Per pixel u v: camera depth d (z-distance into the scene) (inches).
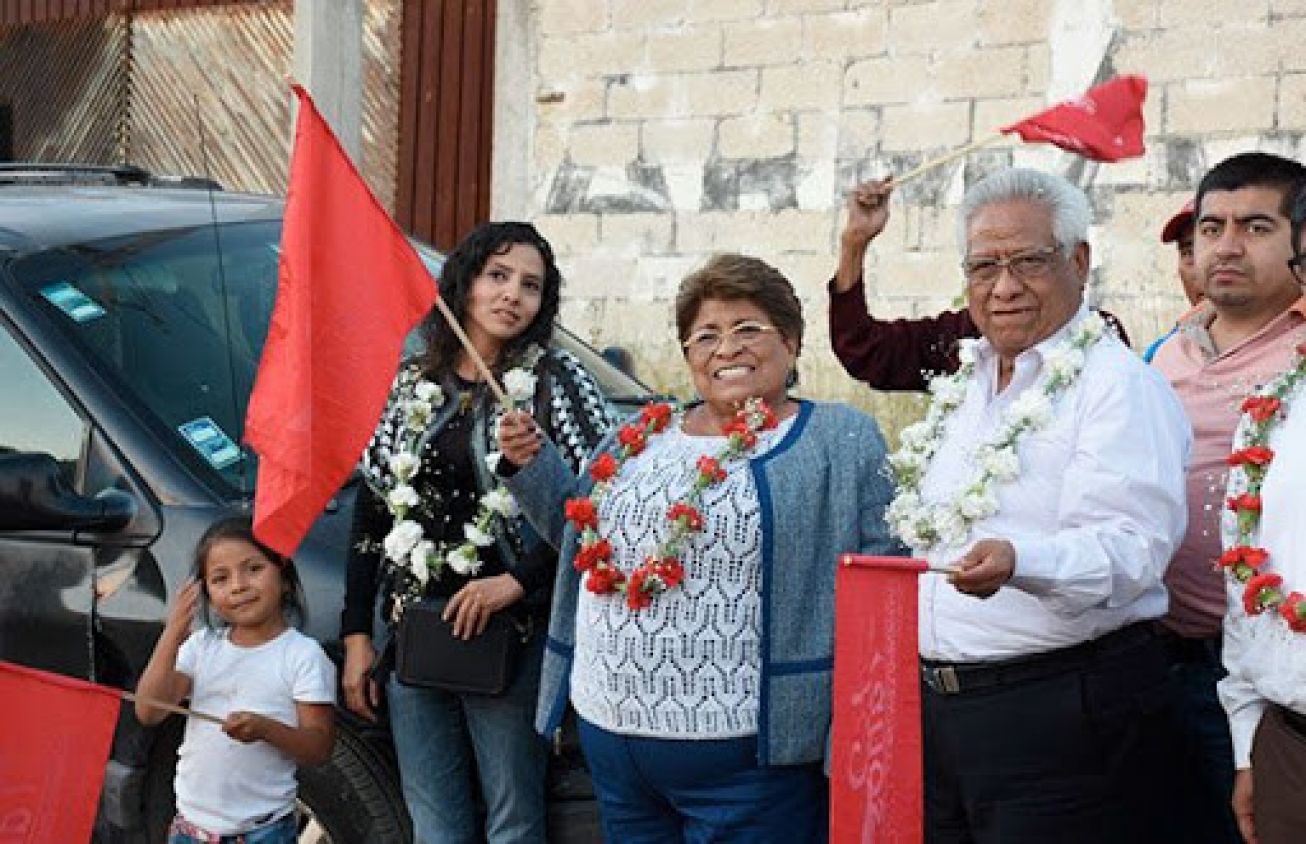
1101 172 373.4
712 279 171.5
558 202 441.1
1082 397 154.6
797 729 165.5
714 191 419.8
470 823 187.0
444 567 183.0
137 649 197.0
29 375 212.4
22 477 195.6
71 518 197.6
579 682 172.2
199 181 267.3
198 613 187.8
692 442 172.9
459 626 179.5
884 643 150.9
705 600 165.6
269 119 534.3
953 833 162.7
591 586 168.1
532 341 187.2
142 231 232.8
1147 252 369.1
